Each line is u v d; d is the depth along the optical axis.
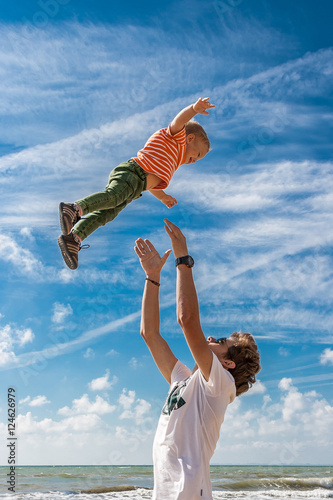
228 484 12.00
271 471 18.12
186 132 3.89
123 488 10.34
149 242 2.38
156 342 2.27
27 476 13.14
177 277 2.03
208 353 1.91
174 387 2.03
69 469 17.41
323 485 12.10
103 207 3.10
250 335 2.18
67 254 2.81
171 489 1.79
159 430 1.95
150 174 3.56
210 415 1.89
